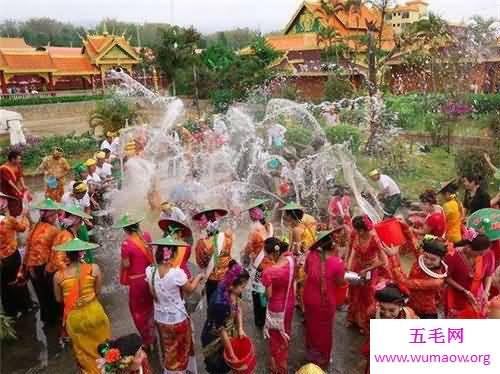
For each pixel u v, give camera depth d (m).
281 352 5.49
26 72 45.16
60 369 6.00
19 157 9.84
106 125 24.44
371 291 6.18
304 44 38.91
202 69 37.31
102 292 7.93
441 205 8.09
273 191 12.43
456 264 5.37
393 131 19.00
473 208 8.12
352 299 6.52
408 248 8.02
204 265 6.16
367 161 16.12
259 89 29.97
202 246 6.16
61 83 51.31
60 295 5.45
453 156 17.31
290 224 6.71
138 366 3.87
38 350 6.40
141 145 15.46
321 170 13.43
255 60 32.41
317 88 32.00
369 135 17.92
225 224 10.73
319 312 5.53
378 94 21.95
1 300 7.23
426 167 16.06
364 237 6.17
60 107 42.56
